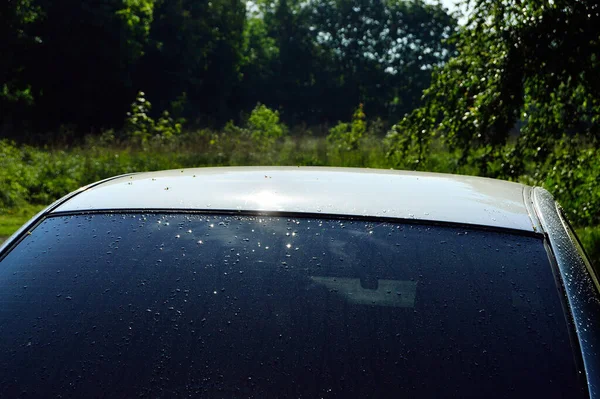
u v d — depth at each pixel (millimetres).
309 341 1834
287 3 70125
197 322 1911
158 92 45625
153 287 2029
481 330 1826
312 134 29938
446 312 1876
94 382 1796
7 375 1841
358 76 72938
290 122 64125
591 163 8539
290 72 69938
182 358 1826
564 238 2174
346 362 1778
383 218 2186
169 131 21719
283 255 2074
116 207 2375
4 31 32531
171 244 2164
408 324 1851
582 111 8234
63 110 37719
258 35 67188
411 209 2240
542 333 1810
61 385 1799
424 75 74562
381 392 1706
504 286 1938
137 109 22969
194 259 2098
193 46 46438
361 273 1998
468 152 8781
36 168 15031
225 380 1765
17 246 2273
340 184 2498
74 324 1952
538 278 1960
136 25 38875
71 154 17812
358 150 19578
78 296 2035
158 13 44906
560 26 7441
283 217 2217
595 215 8742
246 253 2094
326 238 2117
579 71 7562
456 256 2035
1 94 33906
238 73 57312
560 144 8586
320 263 2037
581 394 1666
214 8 52750
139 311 1964
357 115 23531
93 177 15289
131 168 16172
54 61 36375
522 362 1747
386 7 76375
